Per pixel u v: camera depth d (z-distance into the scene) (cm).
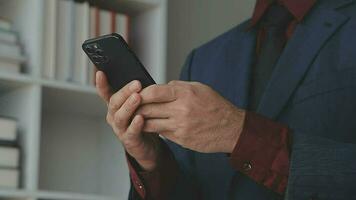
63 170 251
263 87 125
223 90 129
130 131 105
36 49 215
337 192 99
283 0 127
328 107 115
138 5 244
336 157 100
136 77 109
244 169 104
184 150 130
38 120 212
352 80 115
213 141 102
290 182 100
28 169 212
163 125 103
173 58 277
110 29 234
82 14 227
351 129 113
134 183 116
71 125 256
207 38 280
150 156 112
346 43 118
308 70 119
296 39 122
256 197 115
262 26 132
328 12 123
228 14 276
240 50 132
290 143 103
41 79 214
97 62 111
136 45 248
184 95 101
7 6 234
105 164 256
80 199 217
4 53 210
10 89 223
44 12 219
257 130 103
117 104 105
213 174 122
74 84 221
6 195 202
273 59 126
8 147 209
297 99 118
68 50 222
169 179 117
